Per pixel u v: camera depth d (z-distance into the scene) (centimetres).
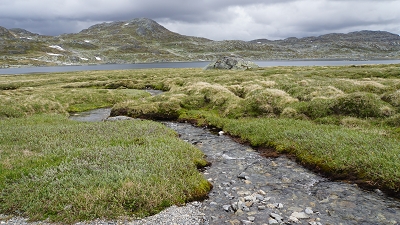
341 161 1305
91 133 2006
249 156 1636
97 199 989
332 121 2052
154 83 5959
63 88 5319
